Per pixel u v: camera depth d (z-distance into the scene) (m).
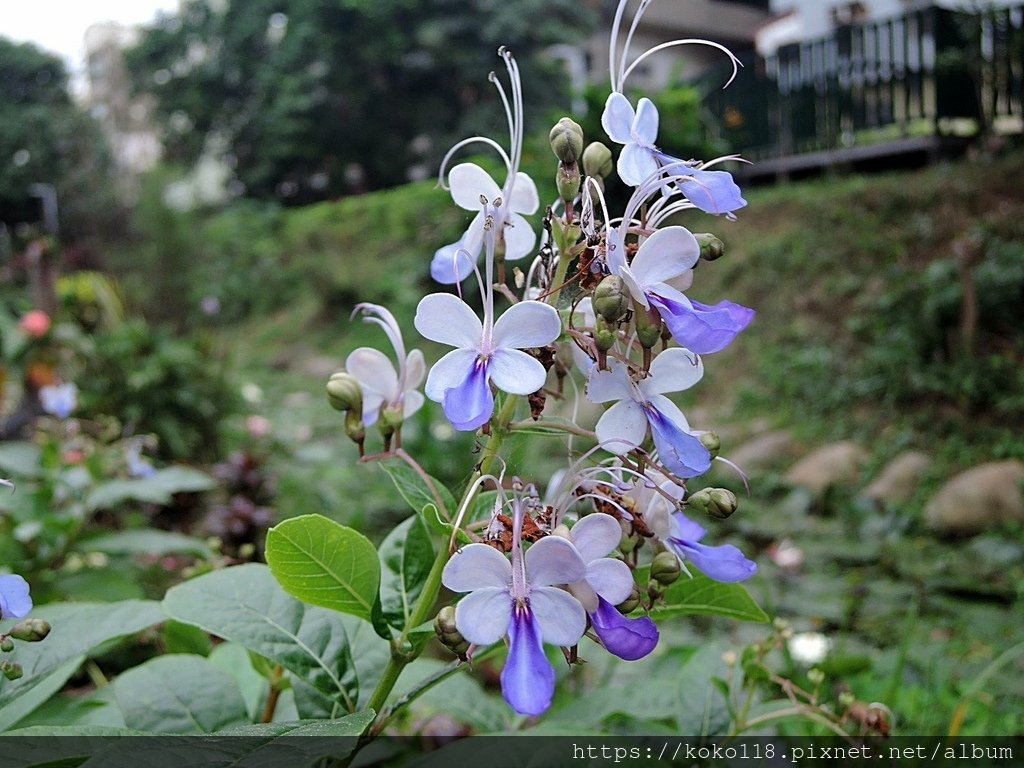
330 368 13.55
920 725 2.81
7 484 1.19
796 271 9.77
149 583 3.28
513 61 1.28
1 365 6.29
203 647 1.91
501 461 1.22
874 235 9.62
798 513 6.28
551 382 1.42
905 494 6.40
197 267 16.53
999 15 11.23
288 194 28.48
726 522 6.16
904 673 3.28
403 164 26.19
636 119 1.24
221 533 3.60
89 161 26.41
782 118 13.28
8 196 25.91
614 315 1.08
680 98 9.27
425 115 25.09
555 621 1.06
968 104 11.59
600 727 1.82
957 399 7.32
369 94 25.23
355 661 1.56
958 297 7.73
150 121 31.80
